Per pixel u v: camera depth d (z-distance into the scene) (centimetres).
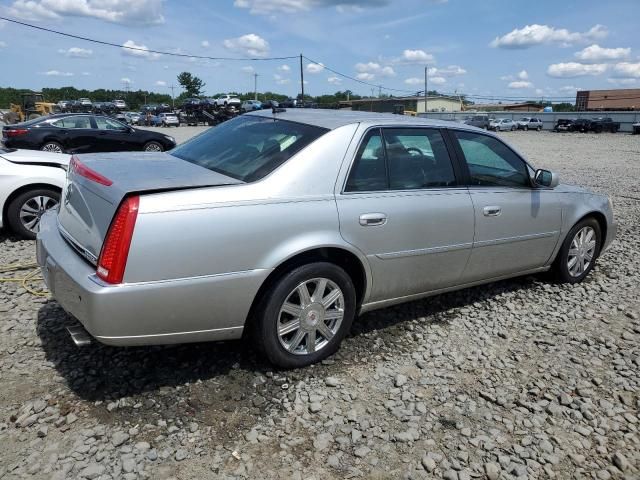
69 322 406
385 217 370
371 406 319
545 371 372
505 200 452
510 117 7031
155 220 289
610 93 9006
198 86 9944
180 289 296
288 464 268
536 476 271
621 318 469
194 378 336
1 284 484
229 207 310
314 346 359
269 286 332
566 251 525
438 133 425
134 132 1669
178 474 257
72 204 343
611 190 1220
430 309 467
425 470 270
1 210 624
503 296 506
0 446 270
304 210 334
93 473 254
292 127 381
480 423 310
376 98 8794
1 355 356
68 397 312
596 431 309
